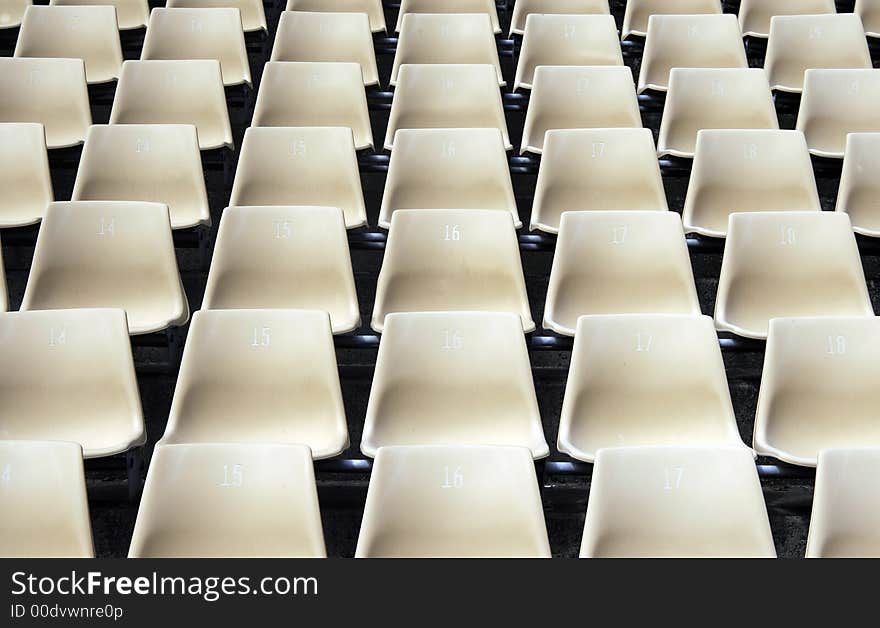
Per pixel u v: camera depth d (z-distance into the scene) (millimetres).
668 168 5426
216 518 2918
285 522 2922
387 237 4504
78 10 6191
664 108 5633
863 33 6137
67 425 3617
